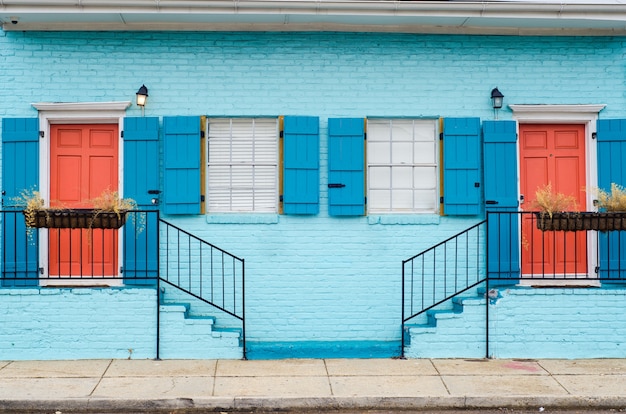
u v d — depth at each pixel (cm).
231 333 816
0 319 796
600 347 820
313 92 884
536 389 693
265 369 770
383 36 887
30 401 654
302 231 877
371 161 898
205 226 870
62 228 802
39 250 857
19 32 871
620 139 876
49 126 878
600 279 829
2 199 854
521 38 893
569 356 819
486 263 836
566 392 684
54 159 878
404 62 890
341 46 885
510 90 892
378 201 896
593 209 883
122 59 876
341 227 879
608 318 822
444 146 877
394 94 888
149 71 877
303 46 884
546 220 797
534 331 820
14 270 845
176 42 880
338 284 877
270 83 883
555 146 899
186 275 866
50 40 872
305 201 868
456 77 891
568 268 890
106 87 873
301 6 829
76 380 717
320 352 837
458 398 670
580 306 823
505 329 820
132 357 802
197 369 764
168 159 861
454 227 883
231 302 868
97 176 880
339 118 874
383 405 669
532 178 897
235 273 870
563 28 893
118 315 802
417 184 897
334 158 872
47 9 819
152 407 658
